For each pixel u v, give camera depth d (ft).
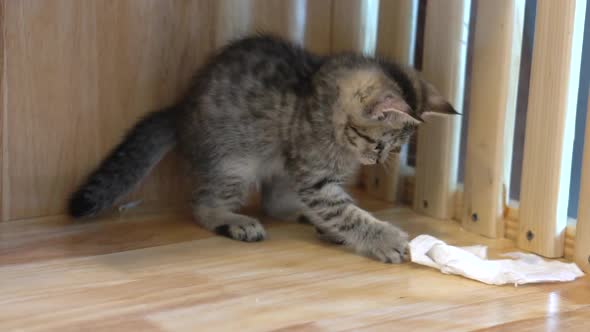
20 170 2.03
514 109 1.94
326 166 1.93
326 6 2.36
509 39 1.88
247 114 2.01
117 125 2.13
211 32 2.20
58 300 1.53
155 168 2.23
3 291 1.56
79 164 2.10
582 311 1.55
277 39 2.12
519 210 1.92
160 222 2.09
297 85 1.99
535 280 1.69
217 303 1.53
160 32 2.13
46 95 2.02
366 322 1.47
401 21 2.21
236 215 2.04
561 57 1.75
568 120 1.78
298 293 1.60
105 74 2.09
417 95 1.89
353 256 1.85
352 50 2.28
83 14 2.02
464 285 1.68
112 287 1.60
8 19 1.93
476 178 2.02
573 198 2.02
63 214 2.11
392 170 2.31
